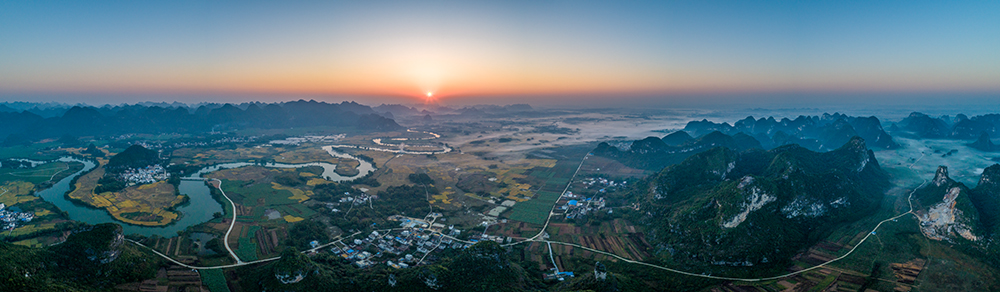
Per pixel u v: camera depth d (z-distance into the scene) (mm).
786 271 133750
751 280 131000
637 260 153000
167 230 177125
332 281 126000
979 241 137500
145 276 128625
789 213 165500
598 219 193500
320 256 147000
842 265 134250
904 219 166500
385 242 166250
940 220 154750
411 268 129125
